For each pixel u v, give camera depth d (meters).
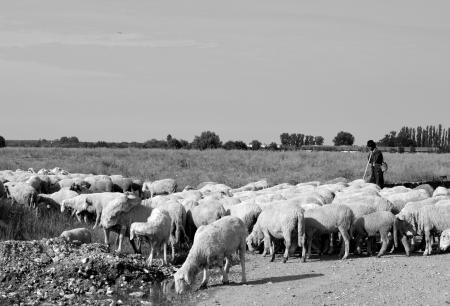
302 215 17.23
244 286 14.65
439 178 46.88
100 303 13.71
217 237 14.51
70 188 28.16
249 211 19.22
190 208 19.94
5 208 20.84
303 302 12.80
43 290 14.55
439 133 152.00
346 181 35.25
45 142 103.75
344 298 12.91
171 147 92.38
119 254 16.56
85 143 98.94
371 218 17.58
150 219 16.50
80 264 15.38
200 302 13.50
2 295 14.18
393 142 121.69
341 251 17.92
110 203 17.80
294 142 123.81
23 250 16.02
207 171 51.62
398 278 14.41
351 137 123.25
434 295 12.72
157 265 16.52
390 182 42.66
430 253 17.73
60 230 20.12
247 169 53.94
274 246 17.83
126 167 52.25
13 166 50.12
